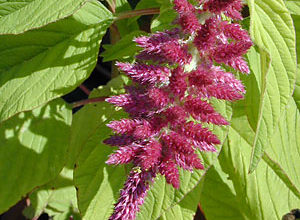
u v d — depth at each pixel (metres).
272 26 0.59
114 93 0.79
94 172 0.71
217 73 0.53
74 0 0.60
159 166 0.51
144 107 0.52
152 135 0.51
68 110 0.75
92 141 0.73
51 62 0.67
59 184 0.83
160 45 0.51
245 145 0.76
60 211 0.85
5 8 0.61
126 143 0.52
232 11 0.54
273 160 0.69
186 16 0.52
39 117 0.74
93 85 1.19
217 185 0.82
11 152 0.72
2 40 0.68
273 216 0.75
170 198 0.64
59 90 0.66
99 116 0.79
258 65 0.65
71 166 0.81
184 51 0.52
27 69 0.68
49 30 0.68
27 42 0.68
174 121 0.51
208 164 0.63
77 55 0.68
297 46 0.69
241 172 0.76
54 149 0.73
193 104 0.52
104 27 0.69
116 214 0.51
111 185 0.70
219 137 0.63
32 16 0.60
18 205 0.95
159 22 0.63
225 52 0.52
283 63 0.59
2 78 0.68
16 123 0.73
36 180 0.72
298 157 0.71
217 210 0.81
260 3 0.59
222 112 0.63
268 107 0.60
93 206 0.70
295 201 0.76
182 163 0.52
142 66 0.51
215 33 0.52
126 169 0.61
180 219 0.73
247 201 0.77
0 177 0.71
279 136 0.71
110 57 0.71
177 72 0.52
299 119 0.71
